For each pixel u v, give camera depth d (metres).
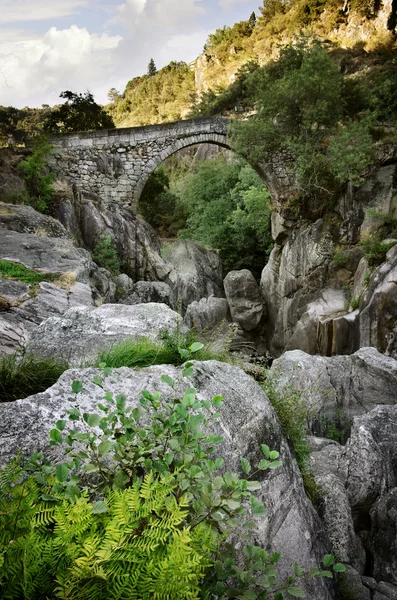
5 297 8.68
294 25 67.94
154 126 25.53
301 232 25.22
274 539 2.91
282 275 26.56
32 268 11.34
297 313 24.92
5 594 1.29
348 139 22.88
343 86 26.52
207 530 1.77
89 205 23.38
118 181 25.33
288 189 26.33
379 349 17.33
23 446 2.44
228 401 3.32
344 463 4.64
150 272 23.98
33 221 17.08
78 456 2.06
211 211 37.22
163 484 1.75
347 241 23.78
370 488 4.34
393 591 3.59
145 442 2.17
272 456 2.21
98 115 36.62
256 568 1.95
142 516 1.51
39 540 1.45
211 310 27.52
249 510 2.89
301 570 2.10
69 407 2.81
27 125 45.31
